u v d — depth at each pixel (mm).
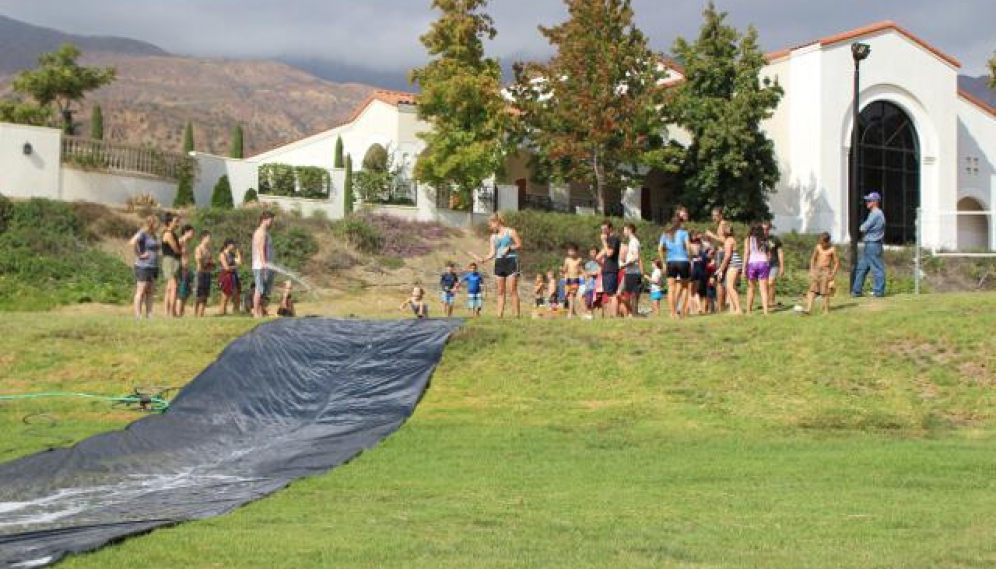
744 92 50531
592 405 19266
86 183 40000
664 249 24125
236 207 43469
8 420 18219
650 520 11461
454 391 19781
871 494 12930
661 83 56719
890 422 18078
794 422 18141
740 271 26344
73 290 34125
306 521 11406
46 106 55656
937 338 20859
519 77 50031
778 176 52250
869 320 21891
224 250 26766
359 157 54469
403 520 11461
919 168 56750
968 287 42906
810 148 54312
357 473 14461
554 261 43344
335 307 35531
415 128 52375
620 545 10195
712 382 19953
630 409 18891
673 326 22203
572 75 48688
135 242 23875
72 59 55906
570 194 56500
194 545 10133
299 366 20000
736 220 51844
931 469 14516
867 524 11195
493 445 16547
